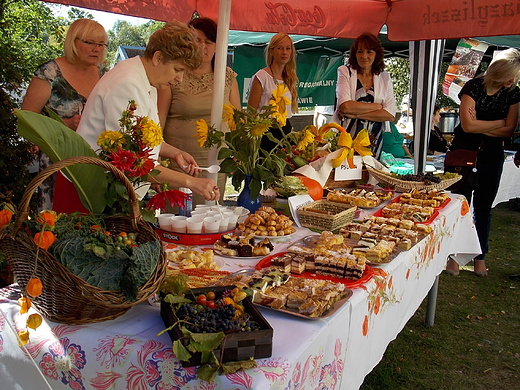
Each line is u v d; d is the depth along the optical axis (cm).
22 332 128
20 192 423
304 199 268
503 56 404
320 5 475
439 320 386
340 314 149
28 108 295
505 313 402
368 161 391
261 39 777
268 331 116
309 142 291
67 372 130
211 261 184
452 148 453
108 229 153
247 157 255
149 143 162
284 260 180
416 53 507
